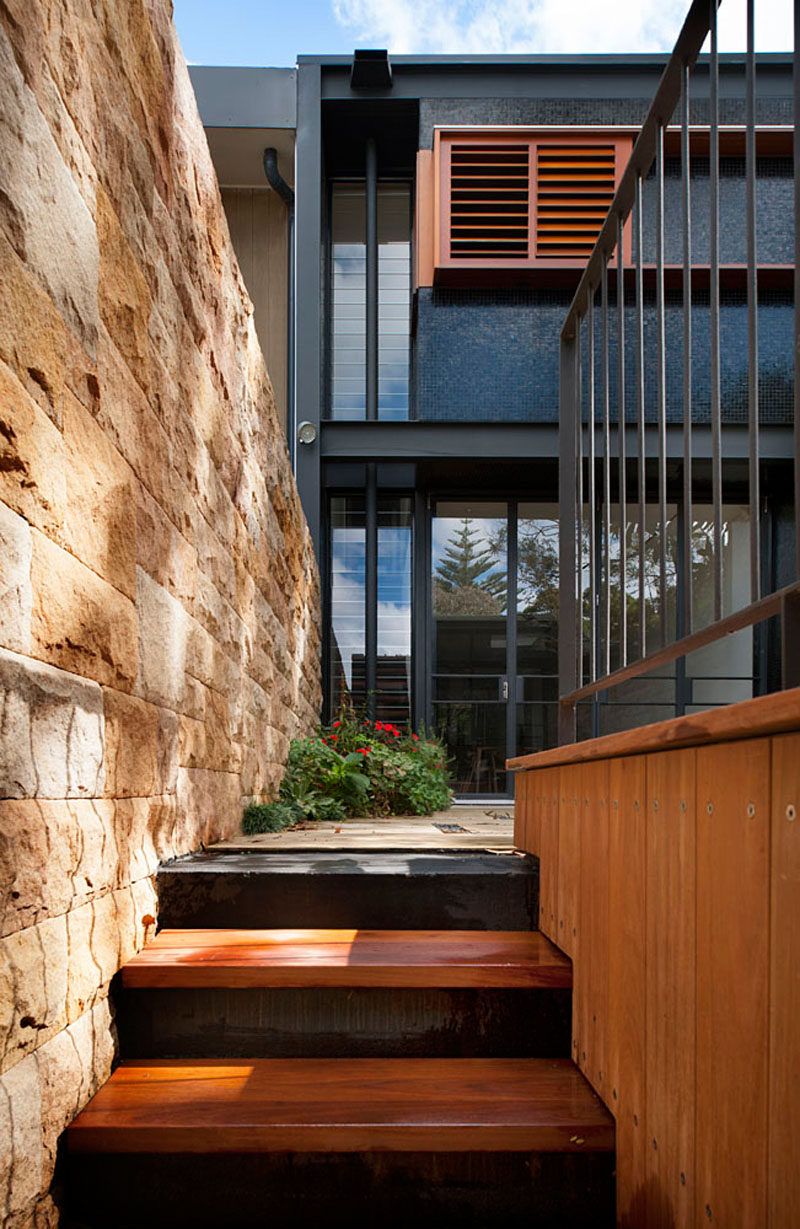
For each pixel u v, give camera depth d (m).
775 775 0.81
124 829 1.63
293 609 4.75
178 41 2.14
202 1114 1.35
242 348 3.07
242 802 3.11
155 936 1.83
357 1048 1.63
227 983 1.60
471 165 6.41
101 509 1.52
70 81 1.38
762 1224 0.81
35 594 1.21
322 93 6.64
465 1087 1.48
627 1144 1.27
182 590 2.14
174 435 2.07
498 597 6.85
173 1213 1.32
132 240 1.72
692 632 1.55
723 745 0.93
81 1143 1.30
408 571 6.99
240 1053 1.61
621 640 2.01
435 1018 1.64
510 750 6.66
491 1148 1.33
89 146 1.47
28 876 1.15
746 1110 0.85
